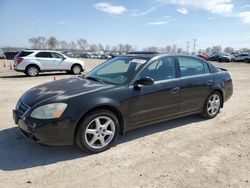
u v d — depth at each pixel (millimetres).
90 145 3969
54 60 15719
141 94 4406
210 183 3264
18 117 3953
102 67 5258
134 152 4113
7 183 3184
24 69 14820
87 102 3846
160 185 3201
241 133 5059
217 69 6055
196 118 5938
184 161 3836
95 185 3182
